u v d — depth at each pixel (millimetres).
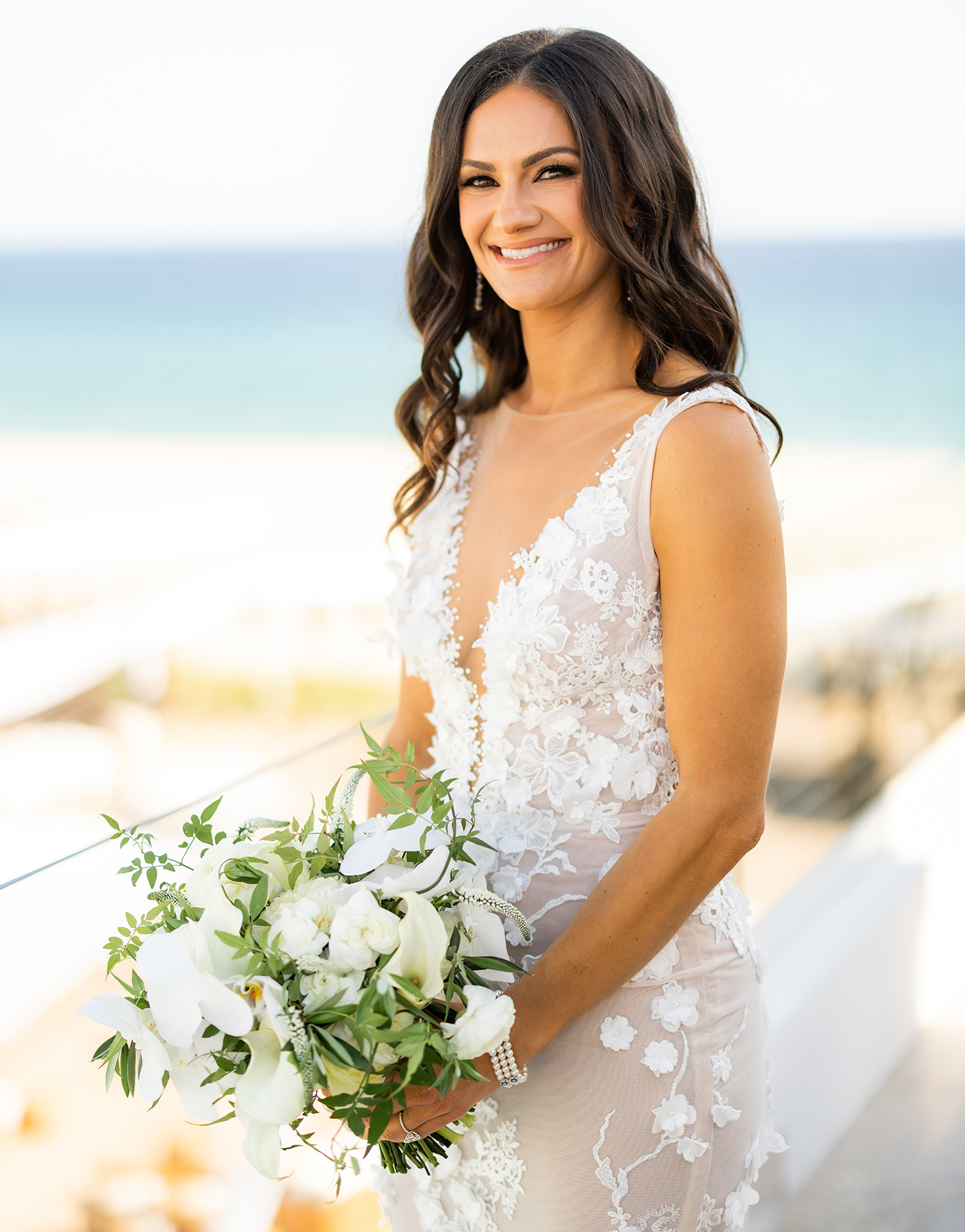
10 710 5863
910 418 26625
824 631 3238
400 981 1209
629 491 1513
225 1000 1197
